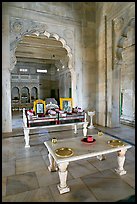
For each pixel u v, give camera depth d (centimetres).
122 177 263
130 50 770
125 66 805
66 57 1455
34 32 630
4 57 569
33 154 373
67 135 539
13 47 589
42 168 301
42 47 1169
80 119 521
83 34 705
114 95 648
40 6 627
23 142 465
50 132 581
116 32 614
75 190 227
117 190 226
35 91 2020
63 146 275
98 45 717
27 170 293
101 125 704
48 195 217
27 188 234
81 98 711
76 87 700
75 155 234
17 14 590
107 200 205
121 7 569
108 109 666
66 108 552
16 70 2006
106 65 671
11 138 506
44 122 463
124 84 824
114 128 637
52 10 647
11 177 267
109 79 656
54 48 1205
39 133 566
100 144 285
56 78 2114
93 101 740
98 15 711
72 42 688
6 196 215
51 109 560
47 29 641
